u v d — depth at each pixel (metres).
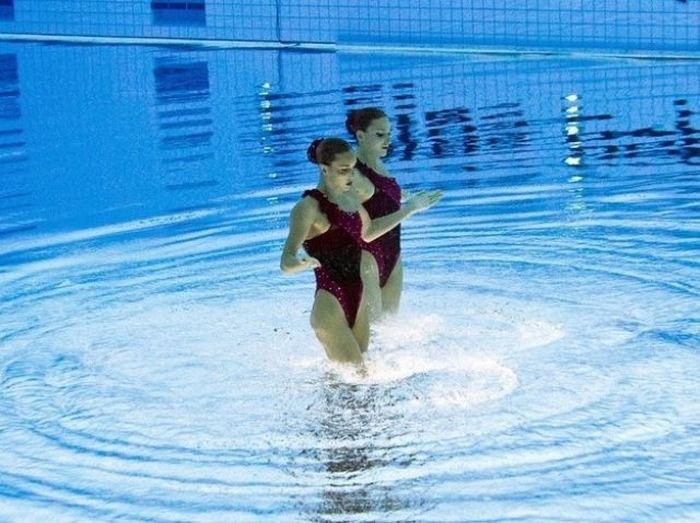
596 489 4.64
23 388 6.13
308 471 4.95
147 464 5.12
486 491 4.68
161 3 24.11
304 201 6.20
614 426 5.22
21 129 15.71
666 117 13.74
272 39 22.84
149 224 10.02
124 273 8.36
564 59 19.33
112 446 5.34
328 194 6.24
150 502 4.75
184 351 6.55
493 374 5.90
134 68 20.64
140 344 6.72
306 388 5.87
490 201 9.98
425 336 6.48
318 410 5.59
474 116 14.55
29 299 7.84
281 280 7.87
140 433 5.46
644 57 18.95
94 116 16.36
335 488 4.79
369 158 6.90
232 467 5.04
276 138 13.87
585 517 4.43
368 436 5.25
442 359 6.13
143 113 16.34
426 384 5.80
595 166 11.28
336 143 6.16
